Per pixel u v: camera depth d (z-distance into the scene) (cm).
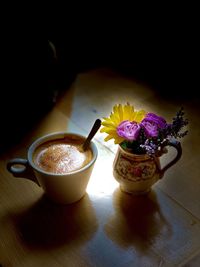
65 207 34
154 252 29
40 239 31
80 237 31
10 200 35
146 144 30
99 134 44
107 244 30
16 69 43
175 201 34
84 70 60
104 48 64
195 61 61
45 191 33
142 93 53
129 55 64
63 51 59
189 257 29
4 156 41
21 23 43
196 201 34
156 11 63
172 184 36
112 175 37
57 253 29
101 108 50
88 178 33
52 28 57
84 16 60
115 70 60
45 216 33
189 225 32
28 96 46
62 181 30
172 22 62
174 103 50
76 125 46
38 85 46
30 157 32
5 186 36
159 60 62
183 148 41
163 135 30
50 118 47
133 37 66
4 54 42
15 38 42
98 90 54
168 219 32
